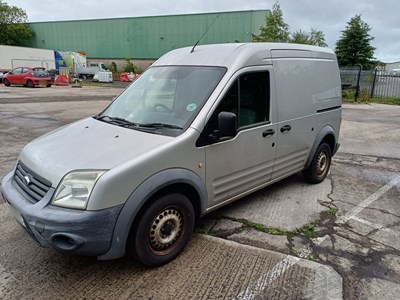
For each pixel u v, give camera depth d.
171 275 2.96
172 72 3.79
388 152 7.67
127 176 2.64
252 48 3.79
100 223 2.54
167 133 3.11
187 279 2.90
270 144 4.04
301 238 3.63
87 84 34.59
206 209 3.42
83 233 2.50
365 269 3.10
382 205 4.57
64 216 2.48
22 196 2.83
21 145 7.63
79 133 3.33
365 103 19.25
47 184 2.68
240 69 3.54
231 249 3.36
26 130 9.37
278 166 4.32
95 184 2.54
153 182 2.79
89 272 2.98
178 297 2.68
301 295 2.71
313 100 4.75
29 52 35.66
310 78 4.68
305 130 4.67
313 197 4.78
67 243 2.56
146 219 2.86
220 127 3.08
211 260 3.18
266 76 3.89
